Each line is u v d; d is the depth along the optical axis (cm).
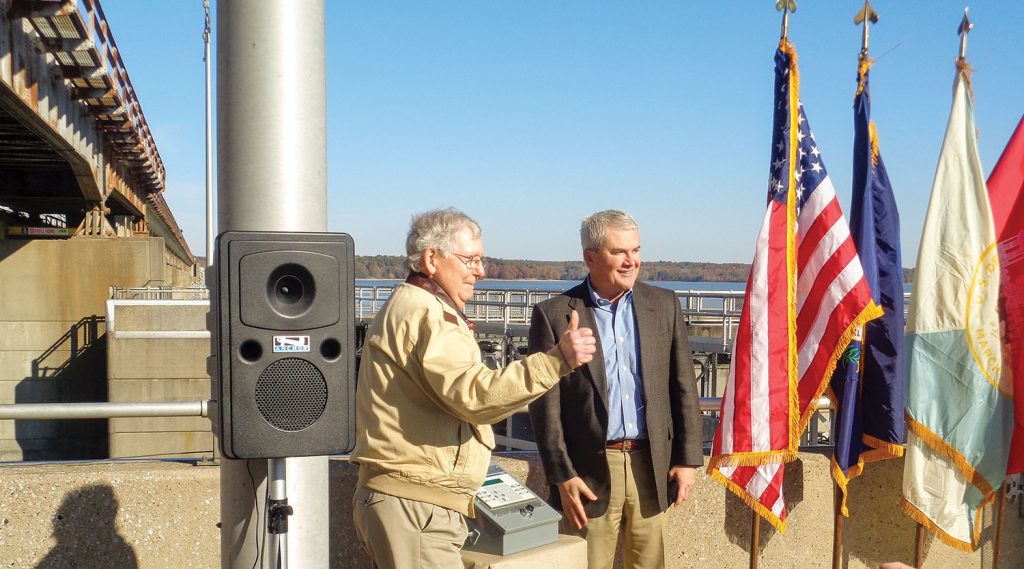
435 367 276
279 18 300
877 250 441
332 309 271
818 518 458
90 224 2728
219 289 263
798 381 423
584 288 381
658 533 376
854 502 463
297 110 302
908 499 433
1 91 1447
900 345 428
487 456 301
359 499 297
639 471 374
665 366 377
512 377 269
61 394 2423
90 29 1783
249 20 299
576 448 371
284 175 300
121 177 3141
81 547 365
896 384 425
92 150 2448
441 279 299
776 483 415
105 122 2522
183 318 1919
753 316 417
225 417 264
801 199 431
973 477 430
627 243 363
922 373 435
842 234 418
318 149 308
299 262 268
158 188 3859
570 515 364
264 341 266
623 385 372
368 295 2283
